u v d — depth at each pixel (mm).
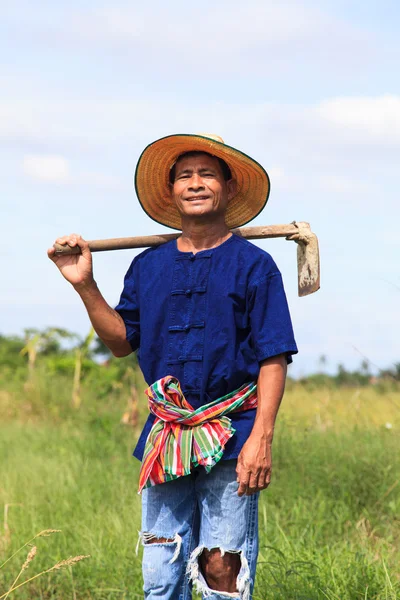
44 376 14461
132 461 8500
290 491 6578
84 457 8898
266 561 4867
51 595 5133
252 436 3600
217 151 3900
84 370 15289
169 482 3795
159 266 3967
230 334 3734
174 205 4328
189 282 3846
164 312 3883
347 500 6383
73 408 13109
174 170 4102
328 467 6805
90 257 3977
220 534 3695
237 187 4156
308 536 5613
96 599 5004
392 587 4398
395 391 9539
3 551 5633
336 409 9062
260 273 3766
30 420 12727
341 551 5250
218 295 3768
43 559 5480
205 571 3756
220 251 3857
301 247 4141
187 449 3682
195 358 3764
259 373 3742
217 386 3736
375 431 7742
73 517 6375
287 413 8703
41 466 8258
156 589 3818
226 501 3693
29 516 6395
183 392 3795
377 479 6570
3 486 7523
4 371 16812
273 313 3729
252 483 3568
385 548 5391
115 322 4043
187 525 3828
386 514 6195
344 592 4523
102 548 5574
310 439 7531
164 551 3791
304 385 10656
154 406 3824
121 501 6730
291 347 3689
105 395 13281
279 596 4480
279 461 7094
